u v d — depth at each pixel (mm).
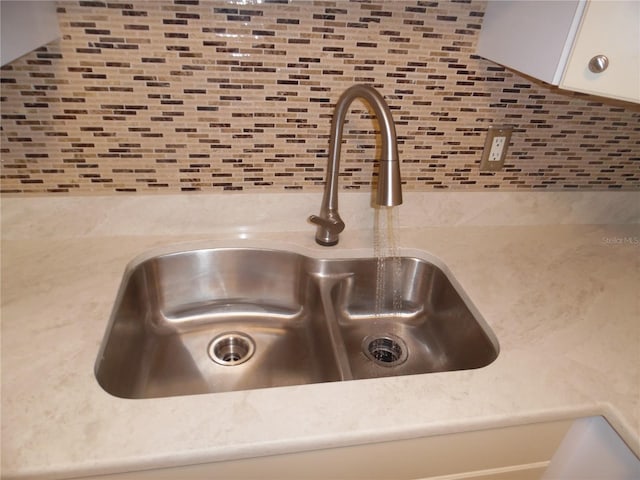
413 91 1010
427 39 952
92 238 1047
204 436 610
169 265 1061
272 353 1032
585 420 775
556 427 753
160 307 1080
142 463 586
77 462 573
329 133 1027
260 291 1138
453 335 997
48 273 922
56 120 921
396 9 911
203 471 645
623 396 719
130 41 866
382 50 950
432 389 705
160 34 868
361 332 1107
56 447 587
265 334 1077
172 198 1047
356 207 1140
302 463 674
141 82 908
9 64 851
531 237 1176
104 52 869
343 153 1063
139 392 892
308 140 1030
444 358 1021
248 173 1052
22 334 764
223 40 892
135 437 604
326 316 987
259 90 955
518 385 725
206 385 942
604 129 1136
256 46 908
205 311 1108
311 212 1122
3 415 623
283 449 619
